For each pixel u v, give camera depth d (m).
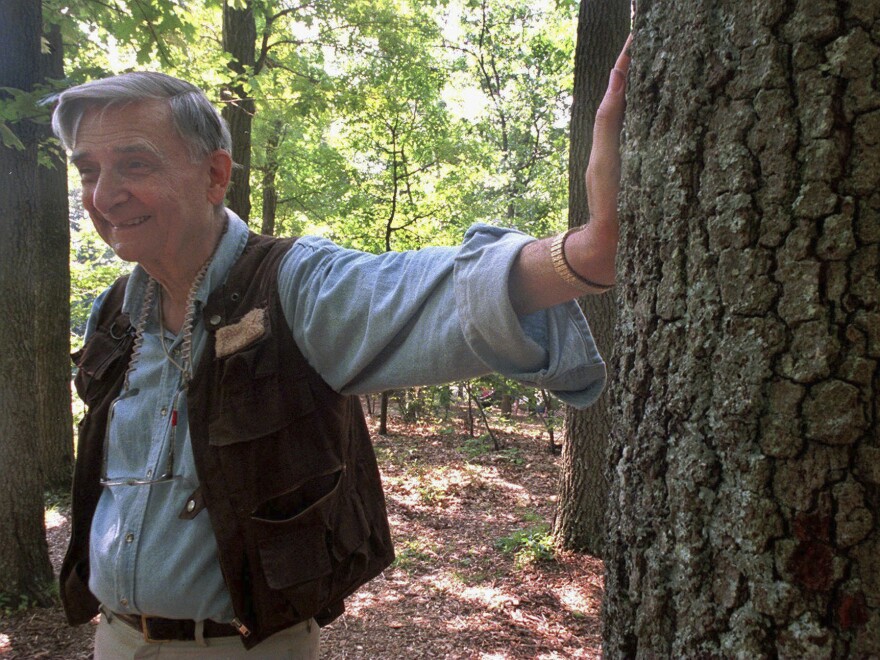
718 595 0.80
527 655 3.87
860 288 0.70
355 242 12.26
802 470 0.73
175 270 1.26
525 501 7.35
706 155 0.82
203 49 6.68
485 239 1.06
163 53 5.22
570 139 4.87
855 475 0.70
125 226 1.20
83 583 1.47
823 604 0.72
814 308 0.72
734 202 0.78
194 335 1.24
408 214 12.13
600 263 0.98
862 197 0.70
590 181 1.00
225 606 1.23
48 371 6.71
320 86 9.02
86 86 1.17
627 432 0.95
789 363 0.74
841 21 0.71
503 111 16.86
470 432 12.02
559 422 10.45
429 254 1.13
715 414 0.81
